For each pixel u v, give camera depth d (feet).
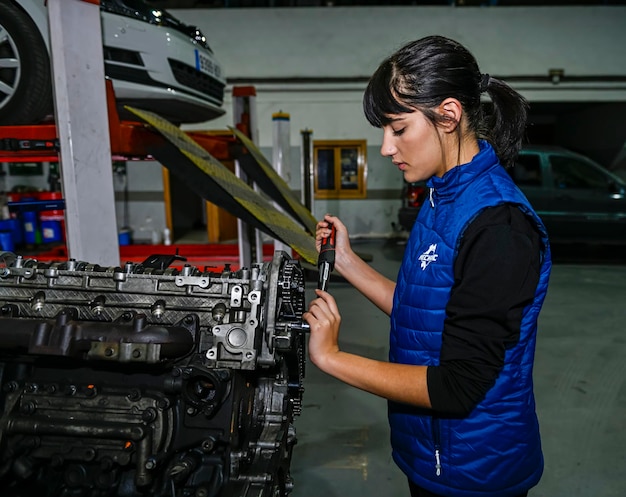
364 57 25.59
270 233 6.80
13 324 3.04
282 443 3.65
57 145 6.11
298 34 25.40
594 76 25.48
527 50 25.41
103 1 8.46
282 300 3.42
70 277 3.38
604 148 28.78
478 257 2.51
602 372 9.32
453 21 25.27
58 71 5.90
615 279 17.16
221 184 7.38
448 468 2.98
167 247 18.52
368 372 2.74
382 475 6.21
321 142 26.45
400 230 26.91
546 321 12.43
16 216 22.31
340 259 4.06
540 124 35.96
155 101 9.68
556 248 23.61
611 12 25.00
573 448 6.80
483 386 2.51
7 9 7.21
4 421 3.12
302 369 4.23
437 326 2.81
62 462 3.07
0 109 7.63
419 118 2.70
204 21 25.27
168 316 3.26
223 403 3.18
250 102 14.53
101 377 3.30
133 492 3.28
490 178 2.76
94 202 6.36
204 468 3.29
